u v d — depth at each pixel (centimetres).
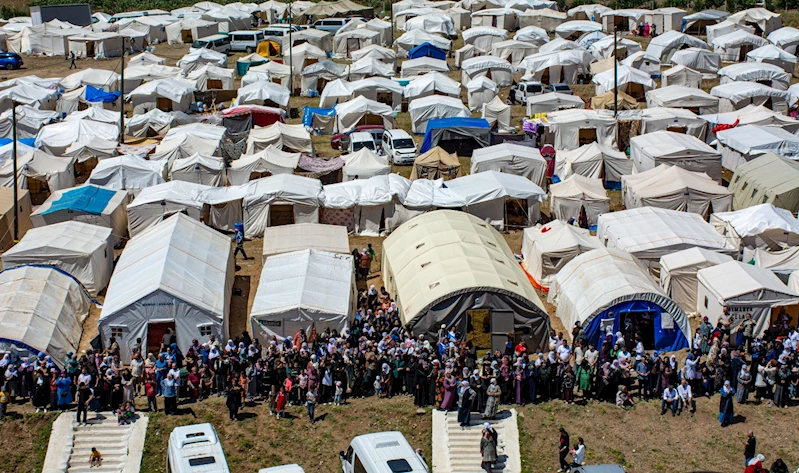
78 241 3991
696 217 4353
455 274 3488
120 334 3328
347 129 6519
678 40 8675
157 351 3350
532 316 3400
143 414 3014
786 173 4812
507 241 4625
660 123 6025
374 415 3041
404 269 3788
